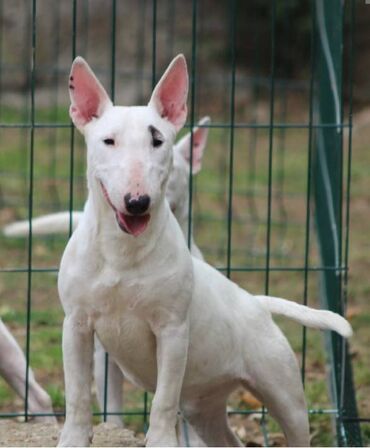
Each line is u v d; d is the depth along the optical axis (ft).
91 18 82.99
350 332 27.27
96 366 32.17
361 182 64.18
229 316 26.61
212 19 84.38
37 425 30.25
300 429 27.53
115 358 25.93
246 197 62.08
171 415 24.66
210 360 26.20
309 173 32.27
